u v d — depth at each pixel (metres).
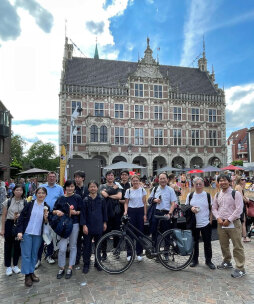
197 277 5.54
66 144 34.84
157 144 39.38
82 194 7.00
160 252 5.98
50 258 6.83
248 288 4.98
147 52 40.62
